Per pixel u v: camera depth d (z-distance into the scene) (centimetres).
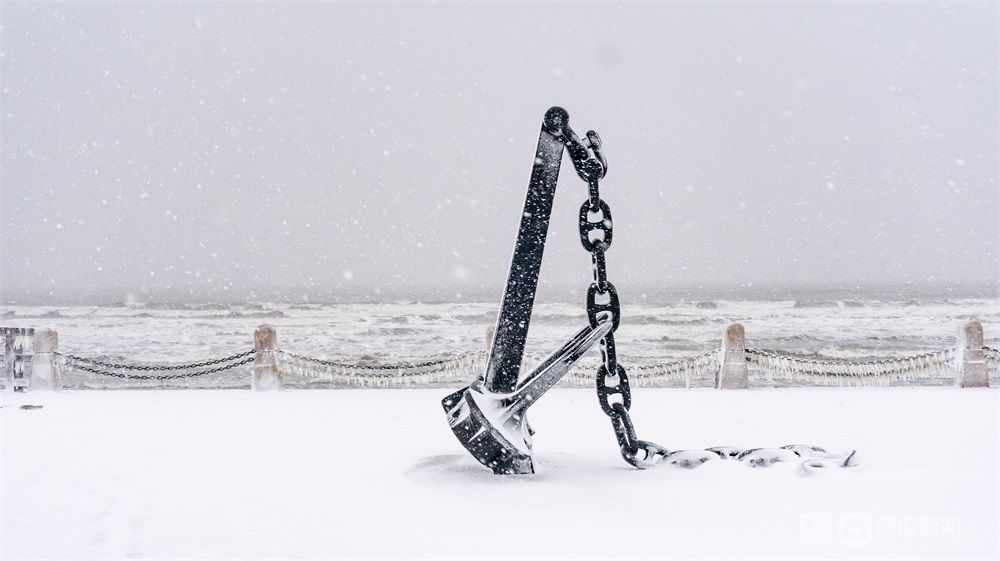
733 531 497
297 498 598
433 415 1079
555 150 693
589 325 688
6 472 698
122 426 977
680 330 4175
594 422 1019
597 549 464
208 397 1308
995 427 930
